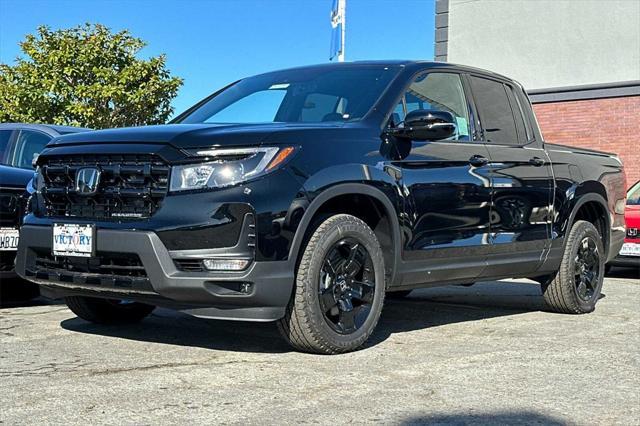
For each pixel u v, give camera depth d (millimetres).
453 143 5266
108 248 4203
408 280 4895
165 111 15969
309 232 4309
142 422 3117
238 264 4016
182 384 3709
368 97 4969
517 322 5828
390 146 4758
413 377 3934
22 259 4664
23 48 15445
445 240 5062
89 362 4160
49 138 7086
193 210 4043
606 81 15844
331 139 4453
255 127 4316
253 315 4113
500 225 5508
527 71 16844
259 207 4043
